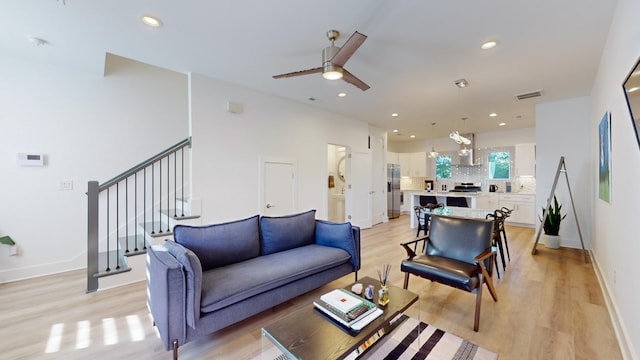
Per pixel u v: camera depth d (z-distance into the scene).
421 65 3.33
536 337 2.10
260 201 4.45
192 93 3.70
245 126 4.25
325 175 5.54
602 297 2.76
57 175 3.53
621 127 2.13
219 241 2.51
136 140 4.14
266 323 2.32
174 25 2.53
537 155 4.95
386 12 2.31
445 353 1.92
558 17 2.36
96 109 3.80
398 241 5.25
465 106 5.14
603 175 2.94
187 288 1.81
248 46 2.93
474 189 8.16
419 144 9.66
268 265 2.46
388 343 2.03
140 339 2.10
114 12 2.32
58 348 1.98
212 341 2.07
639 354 1.66
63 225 3.57
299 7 2.26
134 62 4.12
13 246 3.26
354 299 1.82
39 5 2.21
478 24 2.47
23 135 3.31
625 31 1.97
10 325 2.27
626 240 2.00
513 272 3.50
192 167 3.73
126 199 3.86
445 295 2.84
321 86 4.13
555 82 3.86
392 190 8.55
